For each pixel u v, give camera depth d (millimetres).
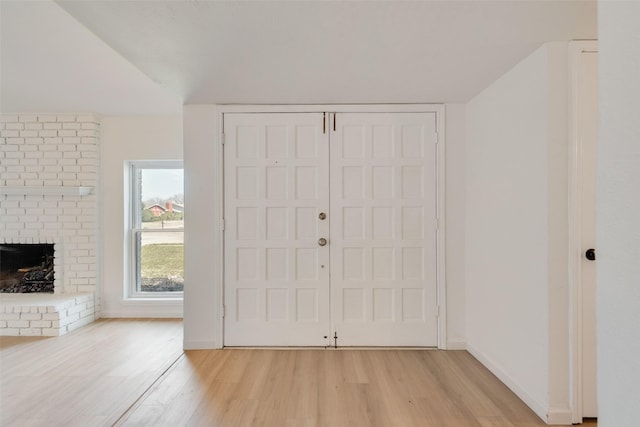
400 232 2955
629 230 659
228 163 2965
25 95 3189
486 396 2176
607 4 719
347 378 2412
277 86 2543
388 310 2961
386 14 1613
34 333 3316
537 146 1998
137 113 3773
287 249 2977
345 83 2494
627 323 659
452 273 2936
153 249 4059
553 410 1893
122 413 1992
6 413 1995
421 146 2951
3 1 1757
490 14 1624
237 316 2967
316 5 1537
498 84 2416
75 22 1966
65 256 3814
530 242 2062
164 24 1691
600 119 739
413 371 2520
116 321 3768
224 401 2119
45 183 3809
